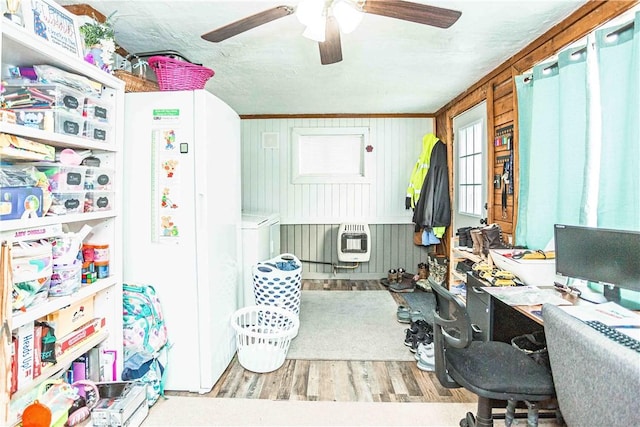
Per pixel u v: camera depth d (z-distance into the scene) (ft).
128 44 8.31
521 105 8.70
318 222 16.42
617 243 5.64
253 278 9.40
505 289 6.76
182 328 7.08
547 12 6.94
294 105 14.51
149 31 7.63
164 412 6.45
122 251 6.52
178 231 6.97
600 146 6.26
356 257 15.74
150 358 6.61
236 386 7.37
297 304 9.61
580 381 3.51
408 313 11.06
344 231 15.83
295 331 8.37
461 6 6.67
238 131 8.98
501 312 7.34
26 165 4.94
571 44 7.13
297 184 16.34
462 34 7.91
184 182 6.92
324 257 16.47
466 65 9.95
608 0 6.15
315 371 8.02
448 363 5.27
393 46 8.55
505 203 9.78
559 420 6.04
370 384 7.49
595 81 6.33
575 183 6.91
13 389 4.42
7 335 4.06
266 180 16.39
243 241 9.86
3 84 4.78
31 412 4.46
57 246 5.09
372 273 16.46
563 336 3.70
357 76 10.80
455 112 13.42
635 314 5.24
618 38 5.73
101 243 6.23
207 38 6.06
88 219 5.69
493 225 9.28
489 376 4.75
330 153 16.39
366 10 5.35
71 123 5.23
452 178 14.28
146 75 8.68
